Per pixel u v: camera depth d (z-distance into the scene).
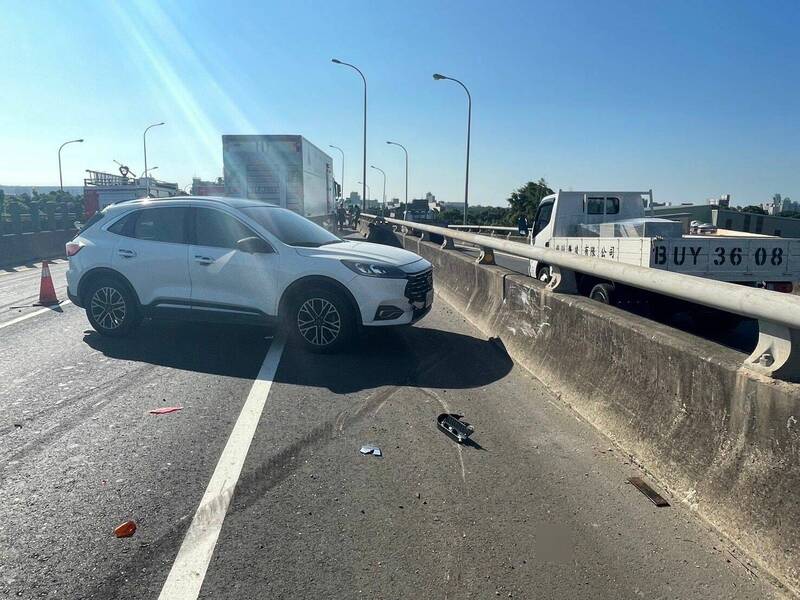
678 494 3.90
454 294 11.57
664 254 9.20
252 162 23.25
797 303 3.14
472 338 8.66
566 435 5.07
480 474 4.38
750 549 3.27
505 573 3.25
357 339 8.42
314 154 27.55
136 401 5.88
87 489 4.11
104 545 3.46
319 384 6.46
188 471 4.39
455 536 3.60
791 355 3.35
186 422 5.33
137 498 3.99
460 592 3.10
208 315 7.96
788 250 9.50
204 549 3.43
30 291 13.97
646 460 4.32
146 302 8.20
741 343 8.85
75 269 8.47
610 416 4.98
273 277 7.65
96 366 7.11
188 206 8.20
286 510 3.87
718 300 3.83
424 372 6.93
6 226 24.11
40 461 4.54
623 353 5.05
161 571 3.23
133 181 51.50
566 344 6.20
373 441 4.96
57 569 3.24
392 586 3.14
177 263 7.99
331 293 7.50
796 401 3.14
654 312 9.34
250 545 3.48
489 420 5.45
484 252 10.35
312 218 26.81
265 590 3.09
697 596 3.04
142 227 8.32
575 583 3.17
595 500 3.99
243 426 5.24
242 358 7.47
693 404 4.04
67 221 30.52
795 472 3.13
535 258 7.41
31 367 7.06
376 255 7.85
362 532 3.63
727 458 3.61
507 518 3.79
